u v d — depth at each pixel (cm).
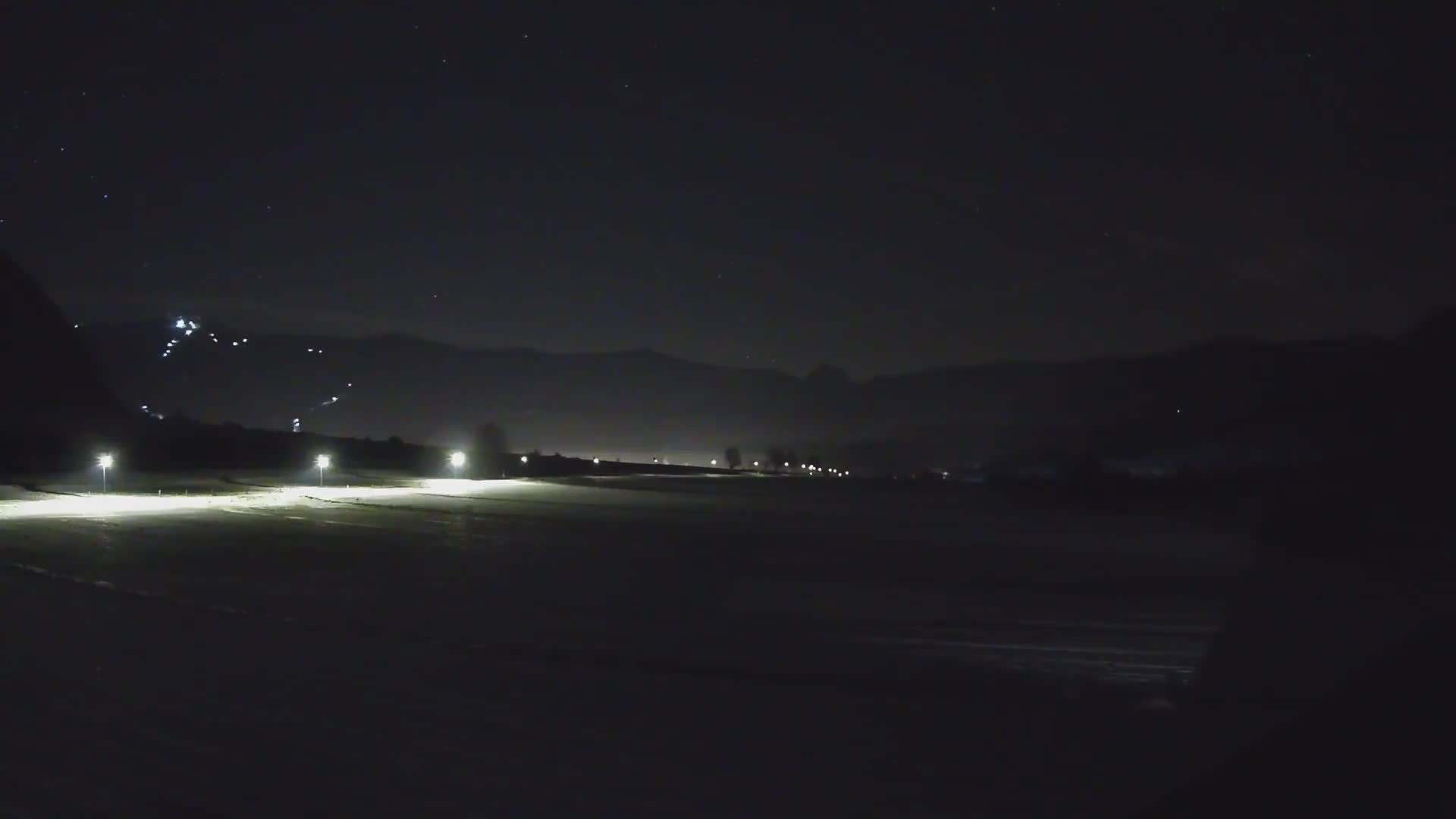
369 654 883
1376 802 556
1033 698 763
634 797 562
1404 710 714
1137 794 571
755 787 579
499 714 711
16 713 696
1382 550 1413
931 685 804
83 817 522
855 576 1342
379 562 1443
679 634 991
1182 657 894
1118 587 1251
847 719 709
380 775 589
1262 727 686
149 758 612
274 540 1664
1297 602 1114
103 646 892
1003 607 1130
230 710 710
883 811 546
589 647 929
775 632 1005
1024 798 565
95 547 1548
